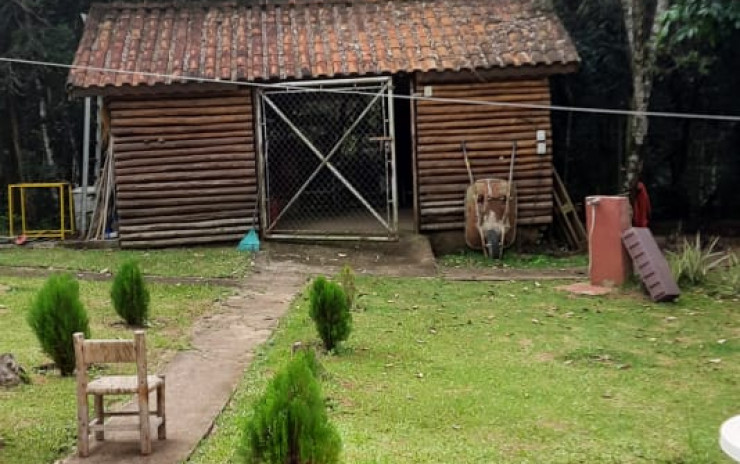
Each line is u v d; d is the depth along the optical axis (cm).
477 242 1426
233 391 668
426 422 614
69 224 1875
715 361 810
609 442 580
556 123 1900
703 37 1352
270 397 420
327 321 798
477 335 896
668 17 1282
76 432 566
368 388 692
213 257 1309
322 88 1415
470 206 1421
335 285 806
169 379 705
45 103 1969
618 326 949
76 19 2019
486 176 1448
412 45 1470
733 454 304
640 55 1452
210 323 920
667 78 1850
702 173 1961
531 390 706
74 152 2014
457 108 1437
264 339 850
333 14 1569
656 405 674
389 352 814
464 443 568
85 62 1412
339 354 795
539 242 1471
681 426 621
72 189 1819
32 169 1947
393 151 1412
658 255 1111
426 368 764
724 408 667
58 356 703
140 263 1257
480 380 731
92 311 957
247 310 990
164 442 548
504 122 1445
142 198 1405
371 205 1508
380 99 1470
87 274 1194
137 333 526
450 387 707
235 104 1420
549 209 1463
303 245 1420
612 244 1149
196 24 1537
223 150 1421
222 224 1427
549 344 866
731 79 1830
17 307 969
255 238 1400
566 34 1476
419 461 519
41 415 597
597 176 1947
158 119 1402
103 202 1502
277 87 1400
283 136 1480
